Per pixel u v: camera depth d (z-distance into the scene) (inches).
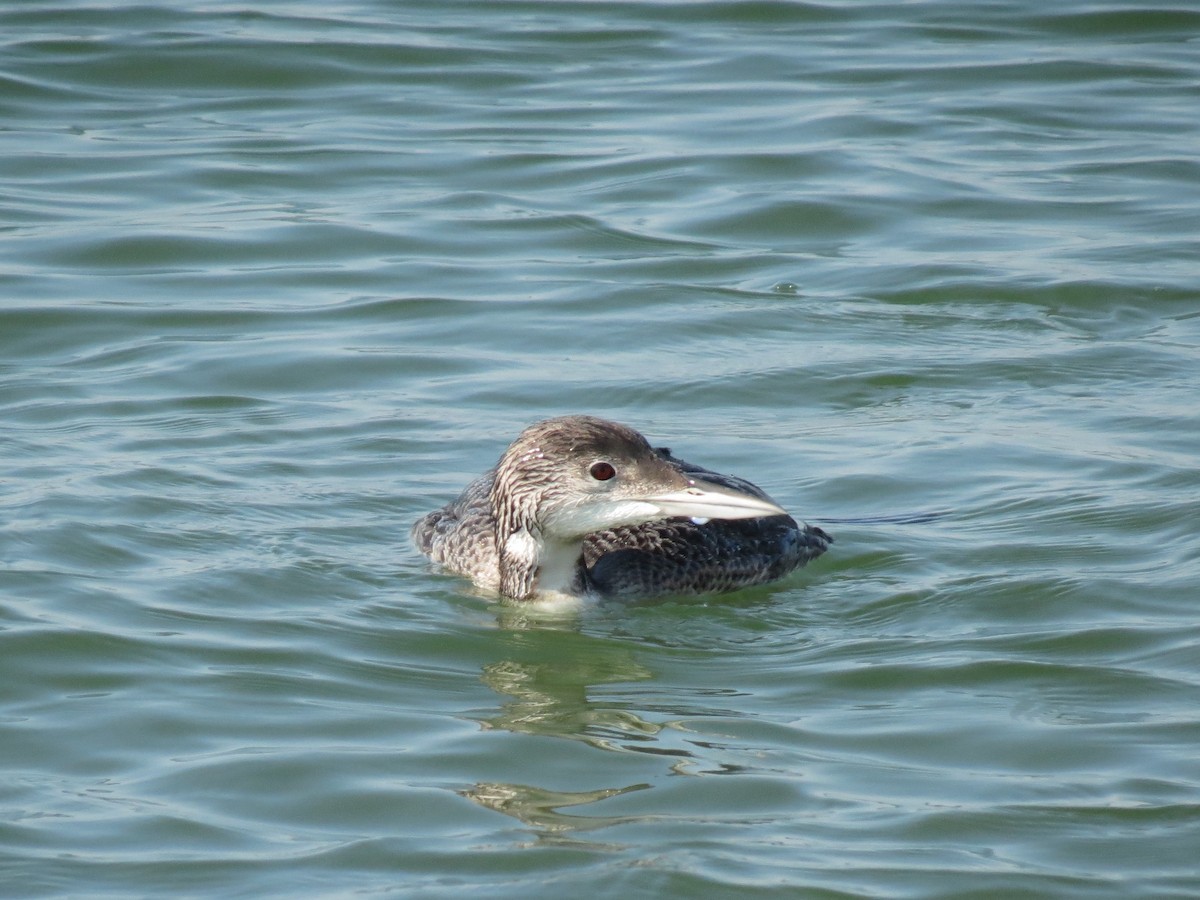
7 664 751.7
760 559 914.7
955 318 1266.0
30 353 1174.3
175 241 1370.6
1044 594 851.4
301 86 1755.7
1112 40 1924.2
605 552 911.7
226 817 630.5
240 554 893.8
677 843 615.2
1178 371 1161.4
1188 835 618.2
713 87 1775.3
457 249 1386.6
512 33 1925.4
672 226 1443.2
